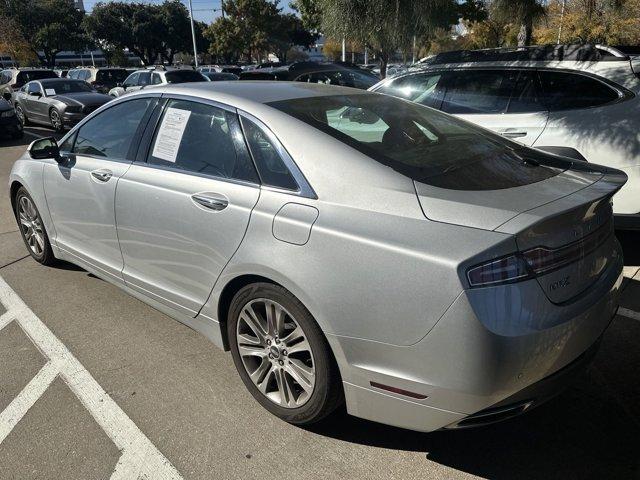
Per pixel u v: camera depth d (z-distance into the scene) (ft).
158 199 10.18
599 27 46.88
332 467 8.07
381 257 7.06
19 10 145.79
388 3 20.75
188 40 170.91
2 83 70.28
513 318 6.57
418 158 8.41
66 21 155.12
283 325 8.41
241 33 129.70
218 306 9.39
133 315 12.81
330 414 9.16
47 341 11.66
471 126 10.64
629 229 15.23
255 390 9.24
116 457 8.27
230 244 8.80
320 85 11.34
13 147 39.63
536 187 7.83
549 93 16.16
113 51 167.73
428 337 6.78
